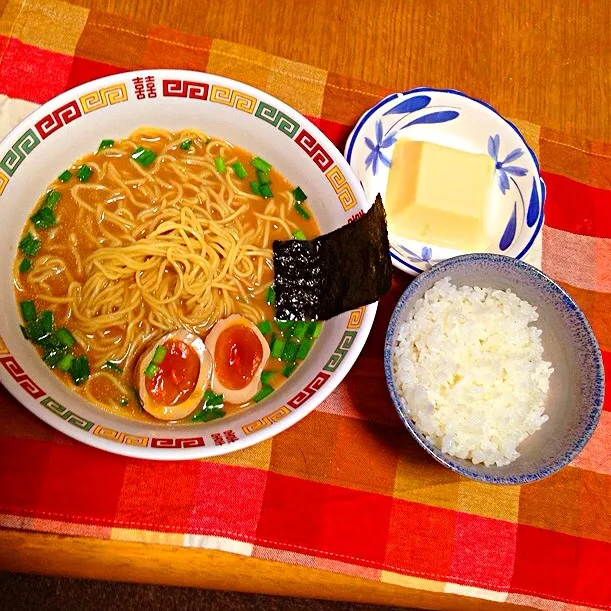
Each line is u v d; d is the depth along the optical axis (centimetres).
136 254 39
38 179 37
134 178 40
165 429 34
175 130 41
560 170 50
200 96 38
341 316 37
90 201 39
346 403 41
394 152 47
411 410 39
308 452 39
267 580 37
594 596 40
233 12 47
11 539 35
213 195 41
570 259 48
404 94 46
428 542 39
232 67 46
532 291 41
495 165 48
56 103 35
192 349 36
